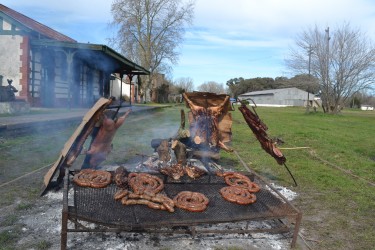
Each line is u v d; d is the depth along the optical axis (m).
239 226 4.14
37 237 3.61
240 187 4.29
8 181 5.56
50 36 19.09
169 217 3.50
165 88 58.03
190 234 3.82
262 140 5.43
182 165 4.85
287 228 3.84
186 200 3.82
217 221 3.49
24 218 4.08
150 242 3.61
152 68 45.41
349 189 6.19
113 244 3.51
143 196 3.79
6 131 9.07
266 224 4.29
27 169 6.37
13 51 16.89
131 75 26.14
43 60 18.58
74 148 4.82
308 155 9.86
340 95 38.31
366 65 36.59
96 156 5.20
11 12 18.77
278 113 38.06
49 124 11.02
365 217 4.81
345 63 37.06
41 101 18.67
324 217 4.75
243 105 5.20
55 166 4.77
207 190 4.27
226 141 5.90
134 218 3.42
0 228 3.79
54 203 4.59
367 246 3.88
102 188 4.05
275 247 3.70
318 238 4.04
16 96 17.02
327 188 6.23
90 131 4.79
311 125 21.72
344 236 4.14
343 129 19.77
